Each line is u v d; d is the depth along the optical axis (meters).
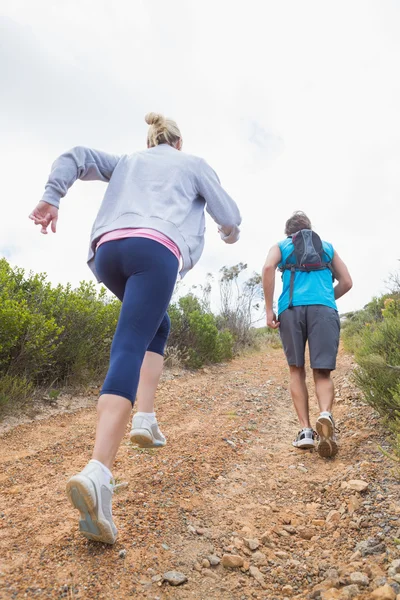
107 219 2.16
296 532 2.24
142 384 2.30
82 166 2.16
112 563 1.78
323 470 3.00
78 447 3.35
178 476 2.79
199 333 7.78
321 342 3.41
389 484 2.57
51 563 1.75
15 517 2.17
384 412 3.51
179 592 1.70
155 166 2.27
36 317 4.44
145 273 2.01
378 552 1.94
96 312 5.43
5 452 3.21
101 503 1.74
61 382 5.02
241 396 5.52
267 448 3.54
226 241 2.55
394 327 4.21
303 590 1.78
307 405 3.57
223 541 2.10
